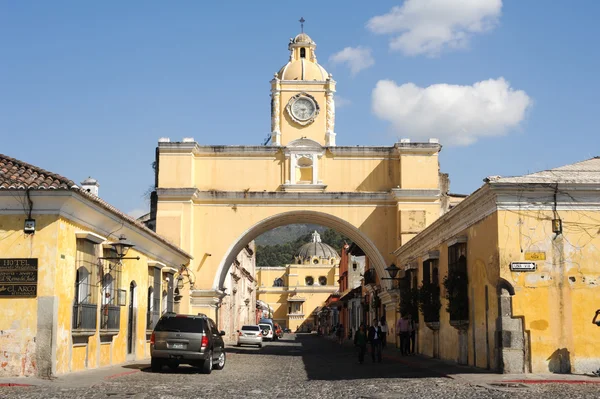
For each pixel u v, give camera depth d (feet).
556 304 52.95
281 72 110.83
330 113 108.68
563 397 39.34
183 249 102.22
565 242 53.52
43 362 50.83
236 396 42.27
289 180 106.01
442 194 122.72
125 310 69.87
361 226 105.70
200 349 60.08
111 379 52.47
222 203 105.29
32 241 52.06
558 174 55.42
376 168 107.24
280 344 155.74
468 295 63.57
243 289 204.54
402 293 92.84
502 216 53.72
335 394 43.37
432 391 43.86
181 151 104.12
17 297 51.47
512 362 52.39
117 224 64.85
